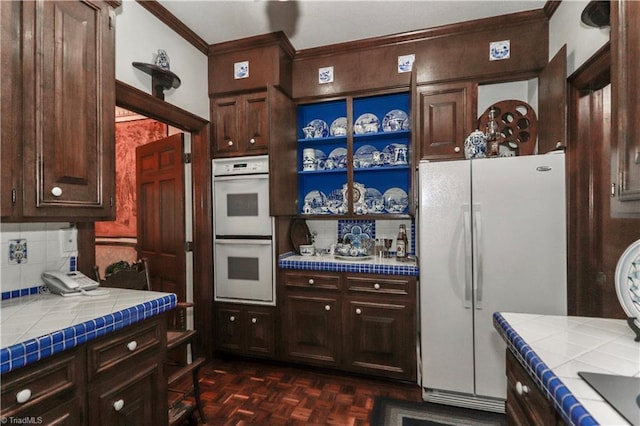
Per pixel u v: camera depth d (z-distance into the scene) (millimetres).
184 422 1846
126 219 3377
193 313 2637
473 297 1944
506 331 1088
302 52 2684
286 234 2723
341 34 2465
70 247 1613
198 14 2207
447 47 2396
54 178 1228
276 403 2047
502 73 2297
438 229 2004
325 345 2404
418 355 2197
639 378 766
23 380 923
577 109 1827
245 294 2598
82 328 1071
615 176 1021
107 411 1175
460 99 2375
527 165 1861
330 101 2717
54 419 1003
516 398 1052
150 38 2082
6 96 1080
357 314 2320
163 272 2795
